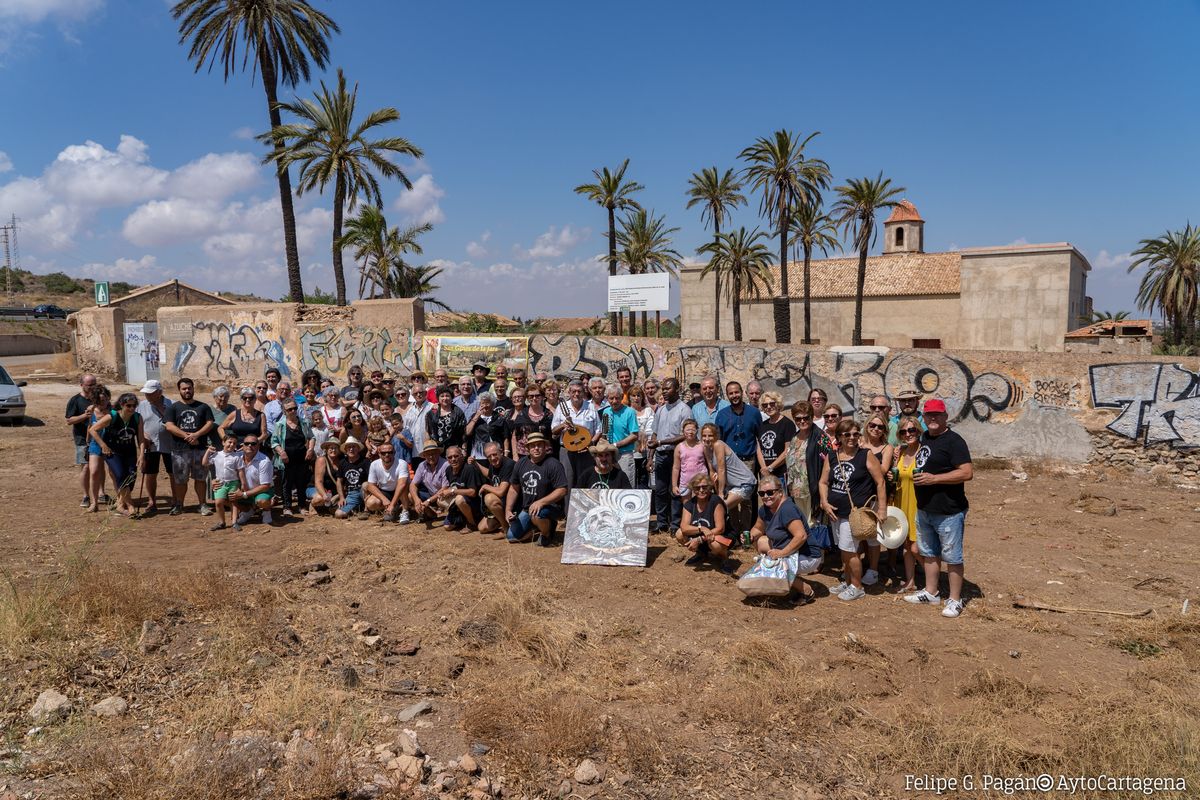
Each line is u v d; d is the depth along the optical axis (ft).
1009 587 21.79
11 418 54.85
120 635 16.44
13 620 16.02
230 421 29.68
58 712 13.28
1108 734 13.69
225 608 18.51
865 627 18.75
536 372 48.08
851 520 20.35
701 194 133.59
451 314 133.18
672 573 22.95
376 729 13.80
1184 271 142.51
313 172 79.41
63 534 25.79
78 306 265.13
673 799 12.21
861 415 39.17
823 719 14.64
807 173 111.65
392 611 19.86
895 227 165.48
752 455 26.04
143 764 11.67
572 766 13.07
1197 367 32.89
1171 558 24.34
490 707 14.47
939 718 14.47
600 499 24.88
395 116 80.59
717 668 16.60
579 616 19.49
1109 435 34.76
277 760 12.30
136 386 79.87
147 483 29.84
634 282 46.96
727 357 42.16
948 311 139.13
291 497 30.55
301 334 61.57
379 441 29.45
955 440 19.31
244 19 79.41
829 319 149.38
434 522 28.91
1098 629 18.85
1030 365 36.09
